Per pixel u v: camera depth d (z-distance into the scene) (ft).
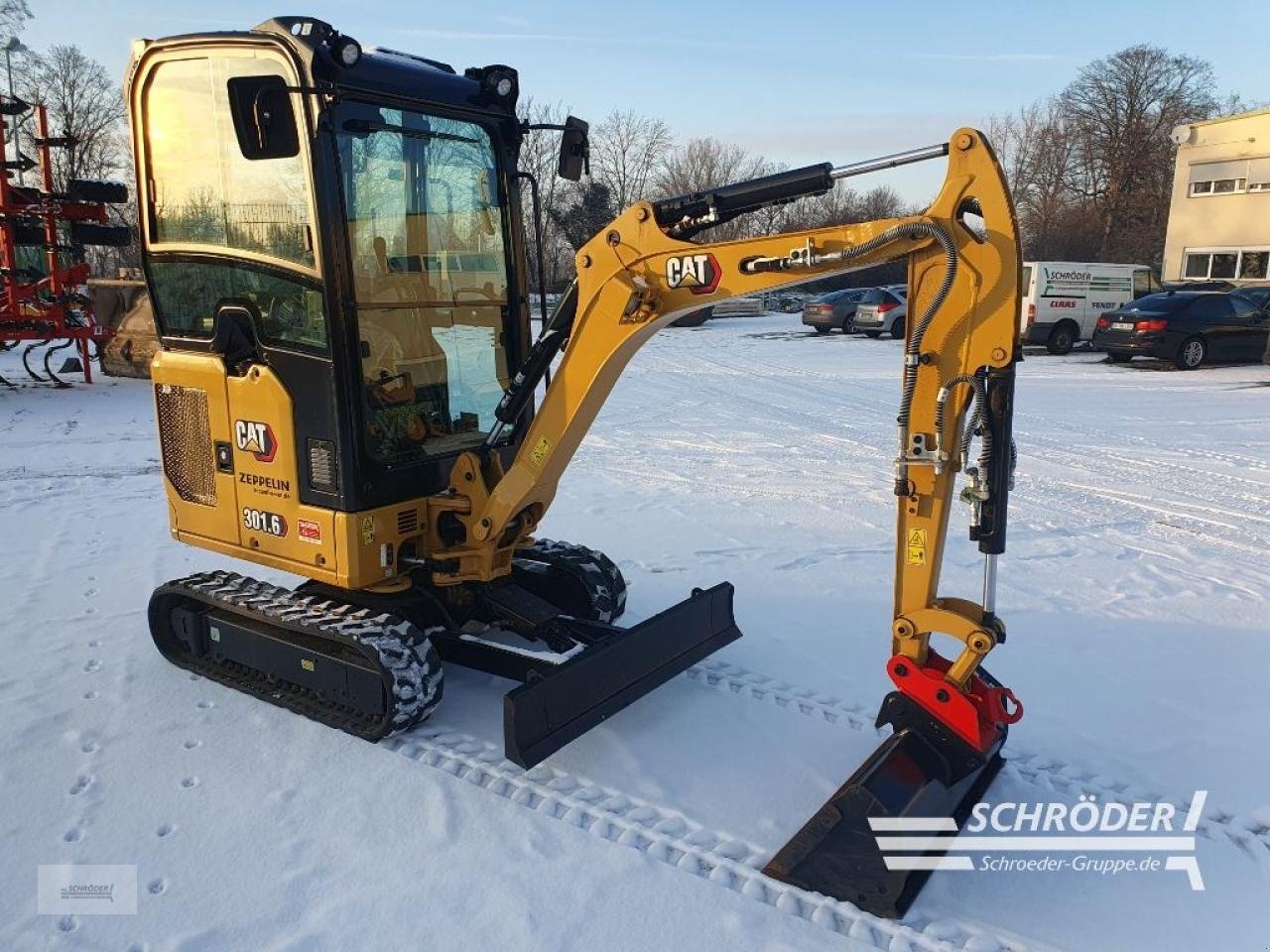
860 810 9.86
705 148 170.81
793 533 22.65
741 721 13.52
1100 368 51.34
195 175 13.21
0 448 31.32
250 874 10.14
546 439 12.87
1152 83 166.81
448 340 14.28
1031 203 178.91
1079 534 22.33
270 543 13.62
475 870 10.23
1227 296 51.26
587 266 12.26
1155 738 13.10
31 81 153.38
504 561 14.23
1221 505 24.68
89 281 47.03
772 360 57.77
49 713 13.57
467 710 13.88
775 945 9.14
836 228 10.43
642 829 10.96
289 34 11.60
